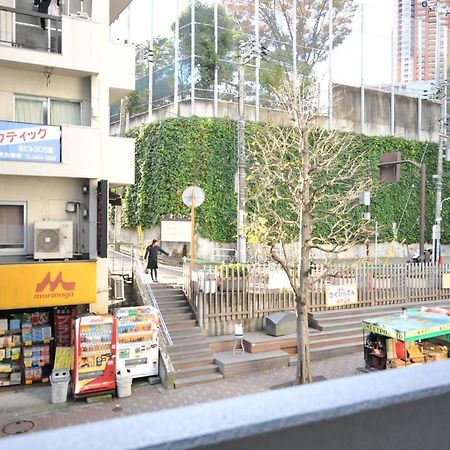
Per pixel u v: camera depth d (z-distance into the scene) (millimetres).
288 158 26797
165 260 26172
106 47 14289
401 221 34781
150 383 12891
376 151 34062
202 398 11828
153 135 28562
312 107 22328
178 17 29828
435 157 36875
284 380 12938
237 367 13375
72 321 13477
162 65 30797
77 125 14039
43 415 10961
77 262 13094
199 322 15000
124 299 15359
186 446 728
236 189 21844
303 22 33750
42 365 13164
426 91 31984
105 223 13523
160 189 27281
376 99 35750
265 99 30500
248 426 781
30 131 12812
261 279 16047
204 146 27406
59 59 13188
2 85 13266
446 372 1048
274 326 15117
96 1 14188
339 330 15938
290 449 820
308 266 12094
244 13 31625
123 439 726
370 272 18031
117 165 14391
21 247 13562
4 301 12258
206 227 26859
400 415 925
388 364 12344
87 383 11750
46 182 13781
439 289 19594
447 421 989
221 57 29594
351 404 867
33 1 14109
